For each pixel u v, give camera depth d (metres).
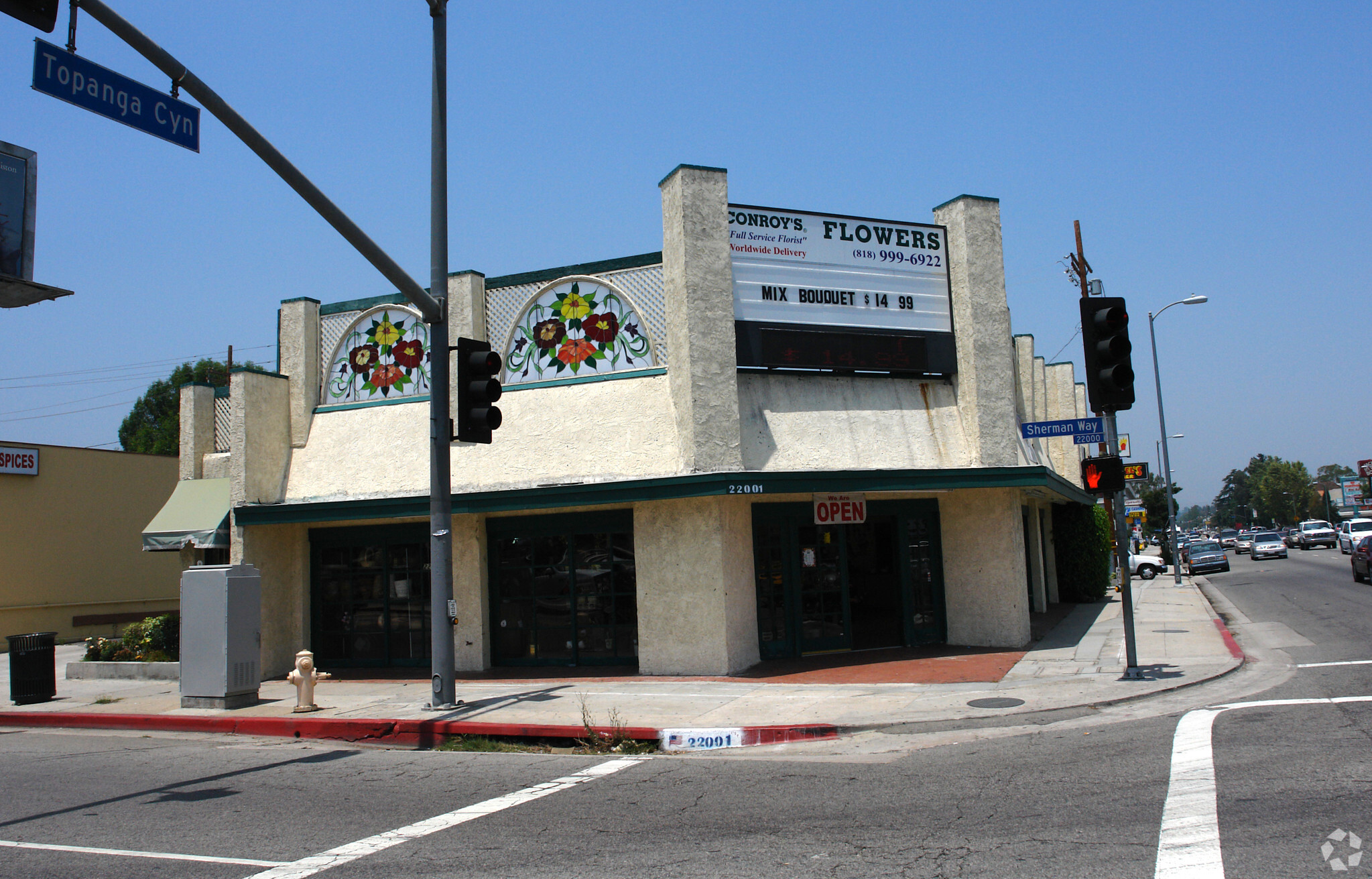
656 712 11.09
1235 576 38.50
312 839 6.78
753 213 14.81
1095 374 12.20
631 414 14.69
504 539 15.95
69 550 28.05
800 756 9.14
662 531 14.11
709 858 5.88
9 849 6.80
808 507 15.38
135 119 7.96
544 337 15.55
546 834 6.64
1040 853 5.59
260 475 16.22
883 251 15.59
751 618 14.41
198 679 13.33
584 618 15.32
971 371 15.49
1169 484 42.50
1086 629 18.41
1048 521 26.34
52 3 6.90
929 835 6.10
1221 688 11.43
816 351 14.88
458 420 11.97
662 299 14.90
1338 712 9.24
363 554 17.05
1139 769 7.51
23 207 8.46
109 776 9.59
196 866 6.20
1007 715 10.23
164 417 61.53
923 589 16.12
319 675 12.78
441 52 12.63
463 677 15.15
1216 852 5.39
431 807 7.64
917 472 14.25
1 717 13.85
